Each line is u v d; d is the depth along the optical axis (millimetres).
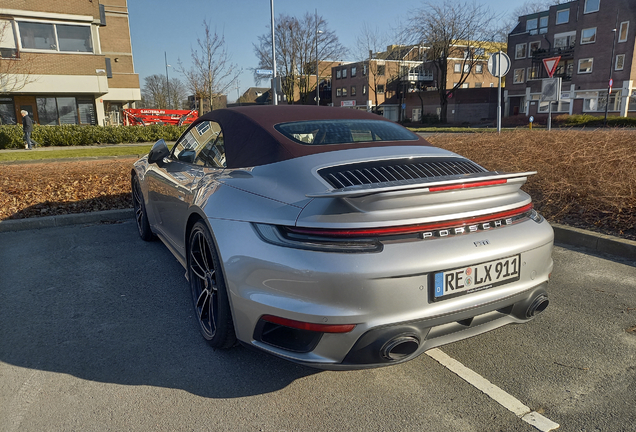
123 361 2492
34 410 2078
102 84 24234
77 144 18500
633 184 4969
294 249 1946
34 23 22516
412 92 58844
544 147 7051
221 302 2312
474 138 9055
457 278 1986
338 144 2660
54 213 5879
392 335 1888
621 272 3713
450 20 47156
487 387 2221
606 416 1987
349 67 64312
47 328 2885
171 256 4305
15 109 23859
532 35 46000
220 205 2383
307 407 2090
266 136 2699
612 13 37250
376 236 1901
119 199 6402
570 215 5043
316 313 1869
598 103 39188
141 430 1940
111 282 3660
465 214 2049
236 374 2365
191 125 3723
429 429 1930
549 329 2797
